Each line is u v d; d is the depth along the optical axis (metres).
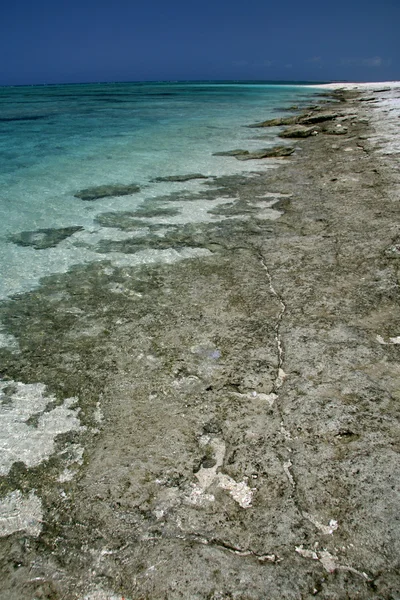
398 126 14.59
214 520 2.42
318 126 16.94
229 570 2.17
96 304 4.75
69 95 51.12
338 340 3.81
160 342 4.00
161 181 9.90
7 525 2.47
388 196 7.43
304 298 4.55
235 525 2.38
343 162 10.41
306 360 3.60
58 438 3.02
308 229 6.42
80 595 2.12
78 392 3.45
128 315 4.49
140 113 26.41
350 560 2.17
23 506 2.57
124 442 2.96
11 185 9.84
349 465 2.66
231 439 2.93
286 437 2.91
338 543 2.25
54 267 5.68
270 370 3.53
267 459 2.76
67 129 19.28
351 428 2.92
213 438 2.95
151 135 17.19
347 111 21.52
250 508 2.47
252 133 17.19
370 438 2.83
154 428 3.06
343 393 3.22
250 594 2.06
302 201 7.79
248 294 4.73
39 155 13.48
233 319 4.29
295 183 9.06
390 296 4.41
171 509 2.49
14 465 2.83
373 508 2.39
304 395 3.24
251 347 3.84
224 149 13.72
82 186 9.68
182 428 3.04
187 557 2.24
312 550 2.23
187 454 2.84
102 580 2.18
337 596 2.03
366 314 4.17
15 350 4.01
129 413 3.21
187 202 8.20
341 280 4.84
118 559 2.26
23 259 5.93
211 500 2.53
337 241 5.86
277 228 6.60
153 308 4.59
